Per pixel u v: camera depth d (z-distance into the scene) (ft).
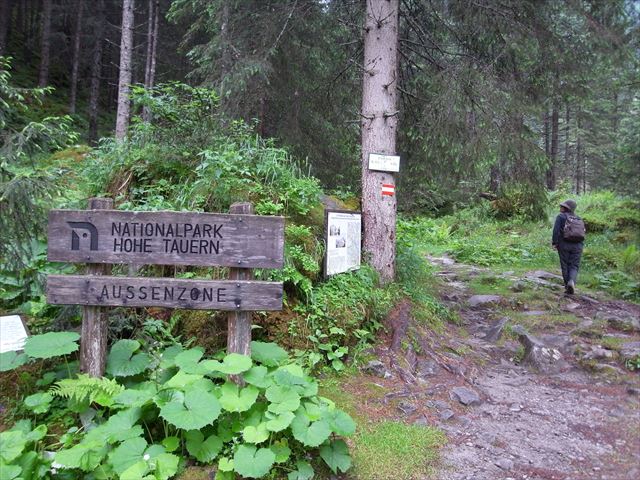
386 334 16.48
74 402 10.45
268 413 9.56
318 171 29.89
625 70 24.36
